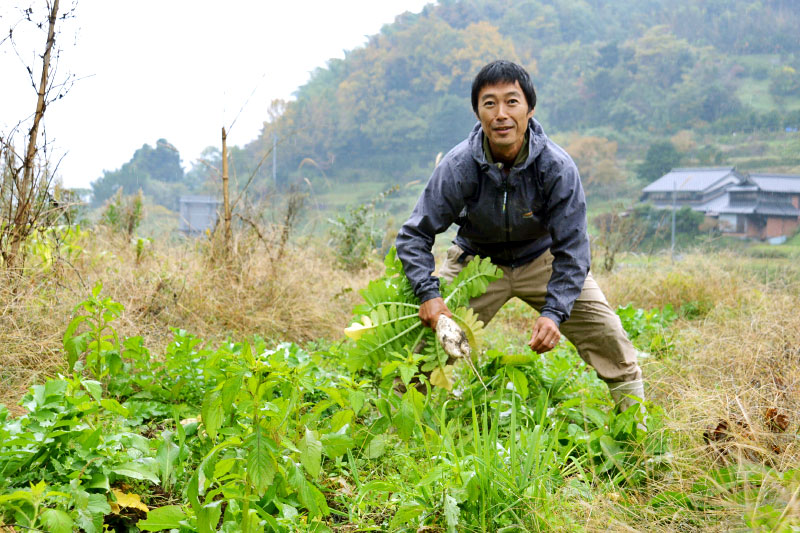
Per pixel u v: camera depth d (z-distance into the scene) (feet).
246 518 7.53
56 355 13.50
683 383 13.88
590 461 9.96
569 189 11.26
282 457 8.47
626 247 36.14
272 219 26.43
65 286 15.65
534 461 9.21
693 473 9.26
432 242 12.00
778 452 9.71
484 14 233.35
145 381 12.03
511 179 11.37
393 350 11.63
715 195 98.43
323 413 12.12
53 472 8.50
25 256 15.83
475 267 12.21
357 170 170.50
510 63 11.08
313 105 170.81
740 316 20.90
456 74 186.39
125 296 17.67
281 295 20.49
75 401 9.08
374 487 9.07
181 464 9.29
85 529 7.57
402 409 9.81
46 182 16.43
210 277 19.97
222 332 18.28
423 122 178.70
